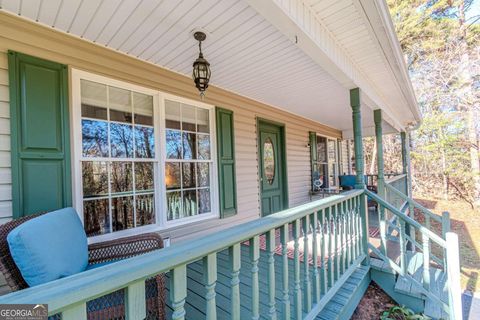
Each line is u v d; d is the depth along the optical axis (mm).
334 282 2062
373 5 1854
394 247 3371
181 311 833
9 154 1866
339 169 7902
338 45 2445
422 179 11969
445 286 2527
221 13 1878
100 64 2367
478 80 10016
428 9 10523
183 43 2326
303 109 5160
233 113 3861
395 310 2439
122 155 2570
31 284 1125
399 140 13430
